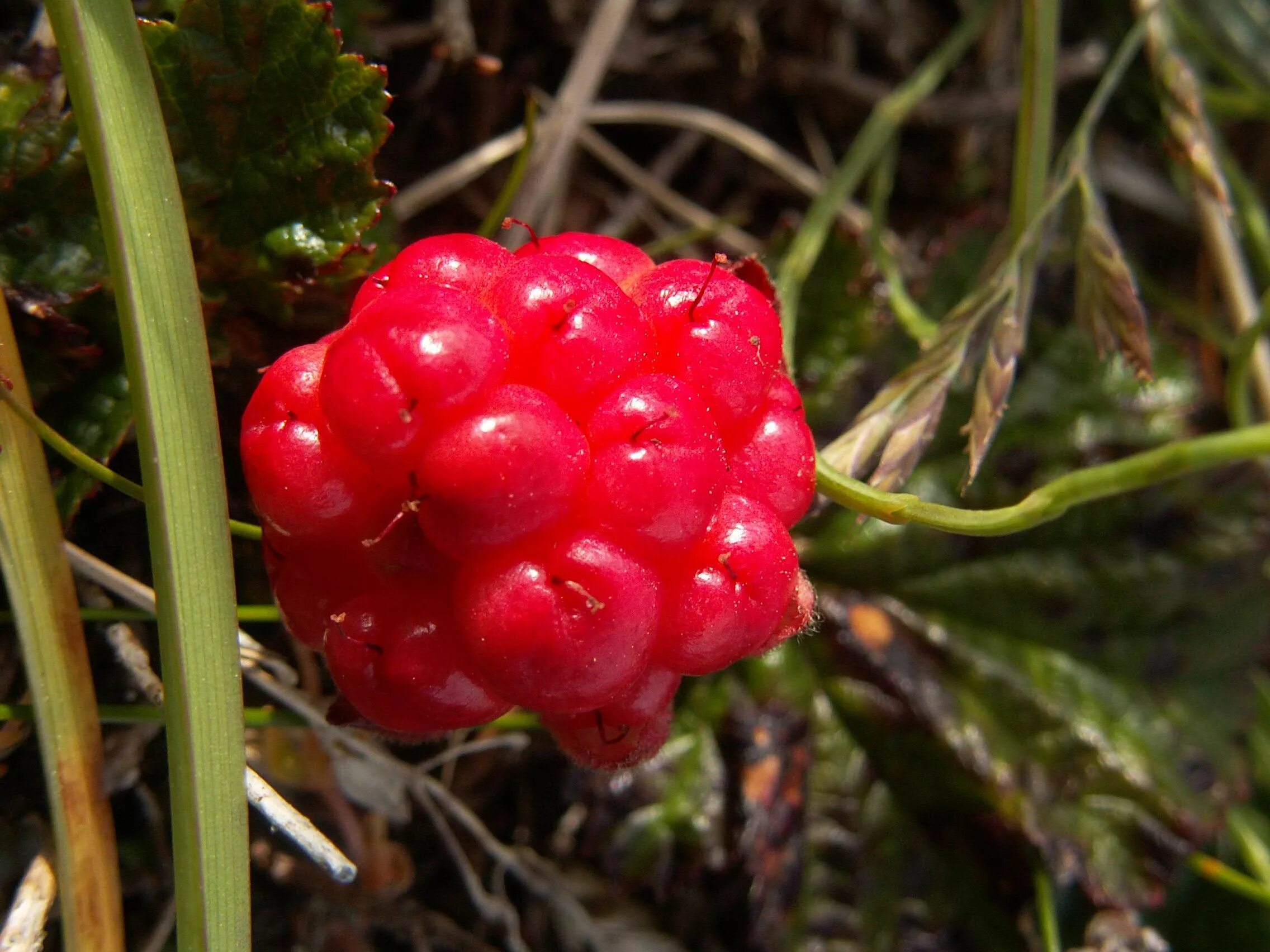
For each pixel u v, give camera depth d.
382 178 0.07
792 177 0.08
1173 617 0.07
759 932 0.06
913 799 0.07
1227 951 0.07
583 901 0.06
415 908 0.06
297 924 0.06
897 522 0.05
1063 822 0.06
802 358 0.07
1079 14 0.09
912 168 0.08
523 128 0.07
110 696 0.05
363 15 0.06
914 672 0.07
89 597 0.05
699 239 0.08
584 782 0.06
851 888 0.06
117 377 0.05
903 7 0.08
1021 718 0.07
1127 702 0.07
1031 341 0.07
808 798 0.07
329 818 0.06
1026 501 0.05
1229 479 0.07
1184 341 0.08
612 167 0.08
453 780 0.06
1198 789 0.06
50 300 0.05
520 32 0.07
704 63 0.08
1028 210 0.06
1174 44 0.07
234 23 0.05
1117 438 0.07
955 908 0.06
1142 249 0.09
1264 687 0.07
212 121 0.05
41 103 0.05
